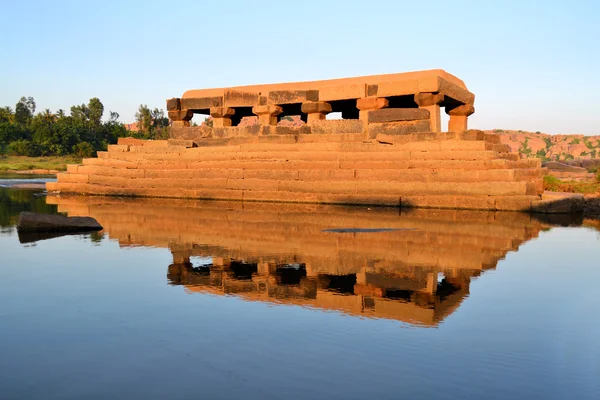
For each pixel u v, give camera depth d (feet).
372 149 59.72
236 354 12.46
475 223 40.40
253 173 62.49
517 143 440.45
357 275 21.71
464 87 65.98
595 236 33.86
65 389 10.55
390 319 15.39
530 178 55.57
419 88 58.70
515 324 14.92
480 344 13.21
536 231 36.14
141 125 329.31
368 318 15.47
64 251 26.94
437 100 58.23
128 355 12.40
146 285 19.58
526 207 49.29
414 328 14.49
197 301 17.35
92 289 18.89
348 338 13.65
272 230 35.60
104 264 23.58
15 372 11.39
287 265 23.72
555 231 36.40
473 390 10.53
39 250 27.17
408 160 56.18
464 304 17.12
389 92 60.90
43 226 34.86
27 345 13.06
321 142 63.52
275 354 12.48
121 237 32.12
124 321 15.05
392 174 55.52
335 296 18.17
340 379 11.03
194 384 10.78
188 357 12.27
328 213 47.57
